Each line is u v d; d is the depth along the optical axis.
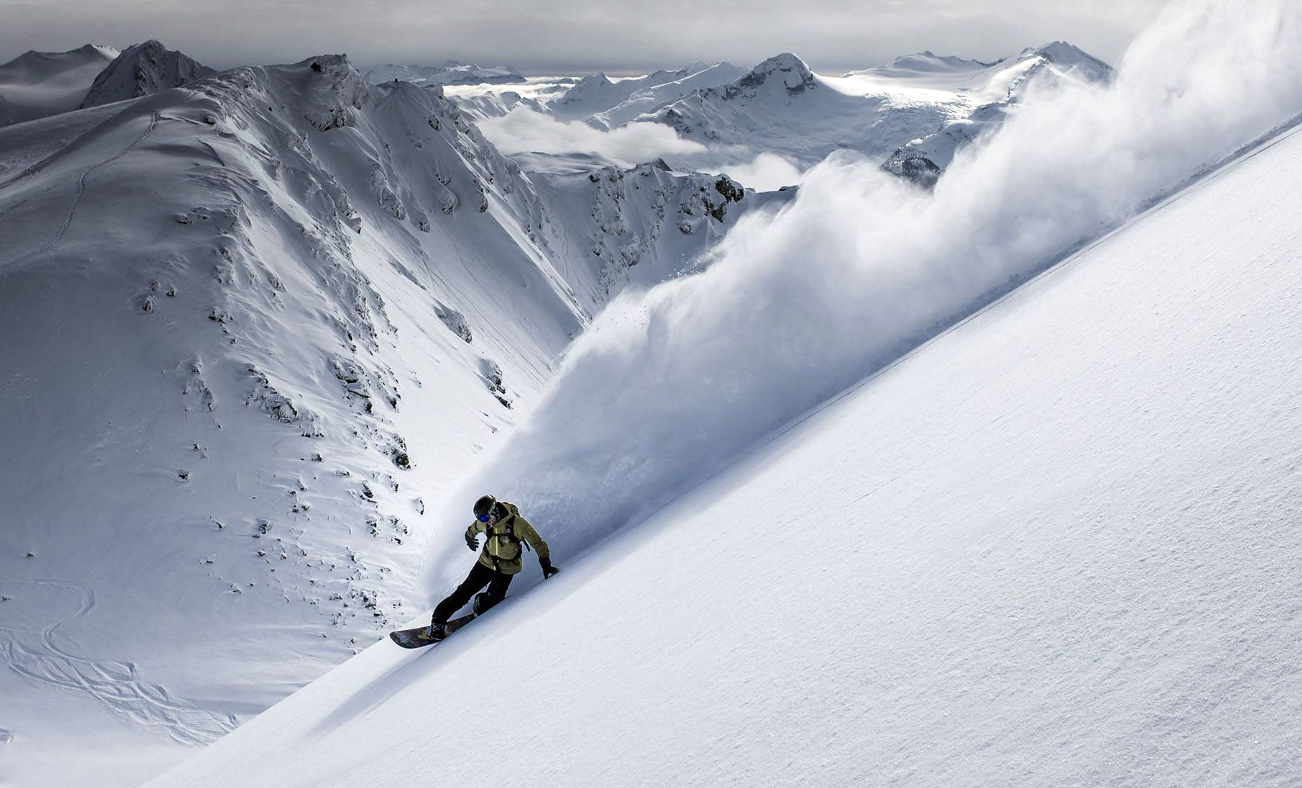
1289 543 1.33
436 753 3.10
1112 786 1.08
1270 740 1.00
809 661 2.00
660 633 2.99
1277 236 3.10
